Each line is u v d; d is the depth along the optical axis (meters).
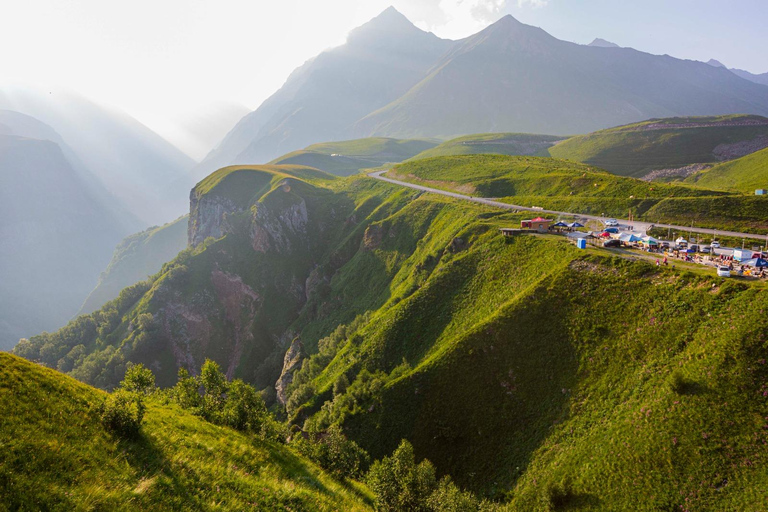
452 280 106.50
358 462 60.12
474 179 193.75
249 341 190.50
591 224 112.81
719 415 48.00
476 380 75.25
